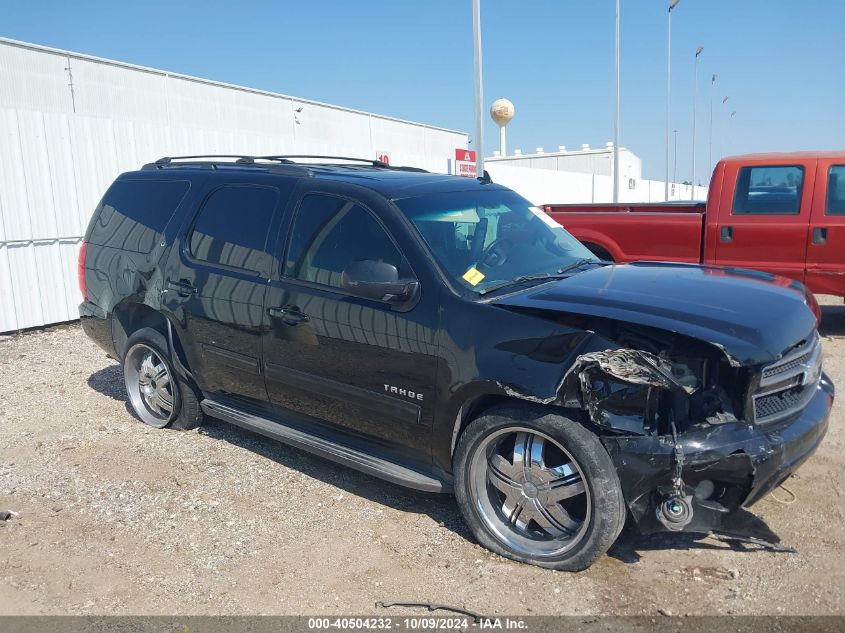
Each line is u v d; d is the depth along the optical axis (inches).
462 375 142.3
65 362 303.6
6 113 355.9
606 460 130.6
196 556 148.3
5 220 358.3
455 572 140.7
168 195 213.9
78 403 246.4
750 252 323.9
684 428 131.1
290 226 177.9
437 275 150.7
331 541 153.3
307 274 171.2
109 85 869.8
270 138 507.5
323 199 174.6
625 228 342.3
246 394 190.4
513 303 141.6
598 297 141.9
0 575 141.9
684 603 128.8
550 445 140.5
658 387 128.1
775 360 130.3
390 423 157.8
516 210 190.9
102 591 136.5
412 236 156.6
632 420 129.9
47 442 210.2
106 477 185.6
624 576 137.8
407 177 183.3
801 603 127.7
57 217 381.7
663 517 130.0
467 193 183.6
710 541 149.8
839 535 149.9
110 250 224.2
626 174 2129.7
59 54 813.2
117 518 164.2
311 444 172.9
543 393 130.9
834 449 192.7
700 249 331.9
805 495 167.5
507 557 144.6
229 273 186.9
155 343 211.6
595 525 131.8
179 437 212.7
